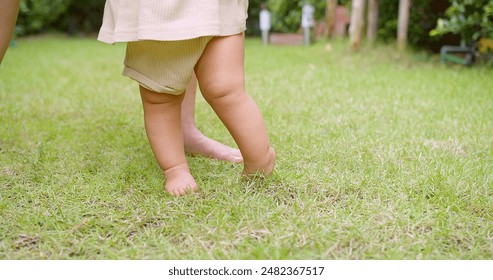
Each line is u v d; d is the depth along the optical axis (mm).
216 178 1652
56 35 7309
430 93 2994
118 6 1388
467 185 1571
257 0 7273
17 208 1435
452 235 1284
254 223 1316
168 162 1572
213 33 1329
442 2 4977
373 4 4758
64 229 1318
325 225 1309
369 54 4504
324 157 1812
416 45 5133
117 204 1466
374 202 1459
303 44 6141
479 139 2080
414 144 2004
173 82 1434
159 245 1233
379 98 2875
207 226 1311
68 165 1781
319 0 6195
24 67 4125
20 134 2178
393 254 1193
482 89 3092
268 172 1559
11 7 1490
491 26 3742
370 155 1833
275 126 2248
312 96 2941
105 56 5016
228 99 1432
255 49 5496
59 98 2945
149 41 1386
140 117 2480
